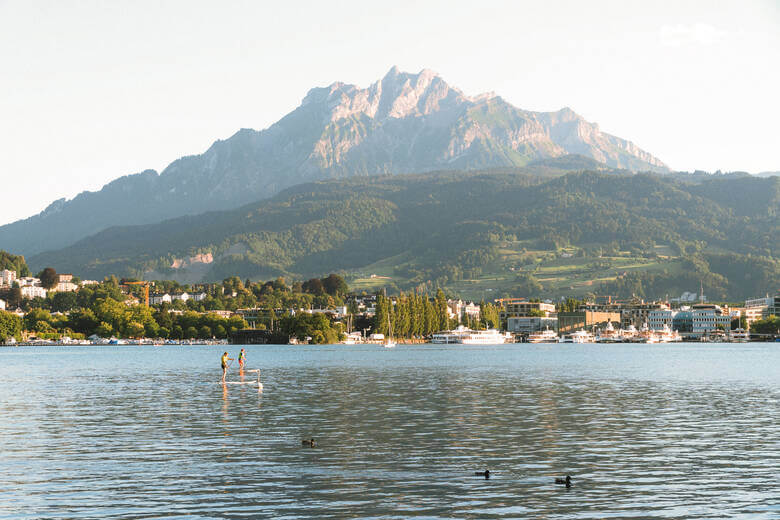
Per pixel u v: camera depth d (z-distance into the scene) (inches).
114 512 1678.2
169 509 1702.8
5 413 3388.3
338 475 2037.4
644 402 3841.0
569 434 2726.4
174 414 3324.3
